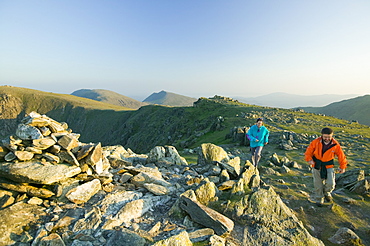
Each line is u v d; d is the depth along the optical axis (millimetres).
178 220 7195
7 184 7305
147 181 9453
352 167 15992
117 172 10445
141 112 196875
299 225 6715
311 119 65688
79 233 6102
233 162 13344
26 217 6566
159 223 6875
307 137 30375
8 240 5648
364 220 7852
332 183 8602
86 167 8836
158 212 7711
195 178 10461
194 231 6305
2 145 7758
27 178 7156
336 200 9430
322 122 59344
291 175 13734
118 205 7719
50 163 8102
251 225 6867
